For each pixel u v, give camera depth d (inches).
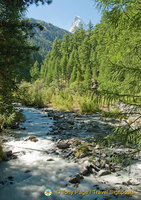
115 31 116.3
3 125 304.2
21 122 373.4
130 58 107.8
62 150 207.9
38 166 162.7
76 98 623.2
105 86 98.2
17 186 127.1
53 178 140.3
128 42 110.3
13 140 243.8
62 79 1786.4
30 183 131.7
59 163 170.7
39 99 693.9
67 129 323.6
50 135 277.4
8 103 214.1
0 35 184.4
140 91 89.9
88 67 1421.0
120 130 97.3
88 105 531.5
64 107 612.7
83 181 136.6
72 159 181.6
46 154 194.4
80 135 278.5
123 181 135.7
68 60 2018.9
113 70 92.0
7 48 170.7
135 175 144.9
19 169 155.1
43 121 397.4
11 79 194.5
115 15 91.4
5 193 117.9
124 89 93.0
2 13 183.9
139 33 103.3
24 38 212.2
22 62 189.9
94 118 443.8
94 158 178.2
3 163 167.0
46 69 2544.3
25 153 195.2
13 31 191.2
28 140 245.3
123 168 158.4
